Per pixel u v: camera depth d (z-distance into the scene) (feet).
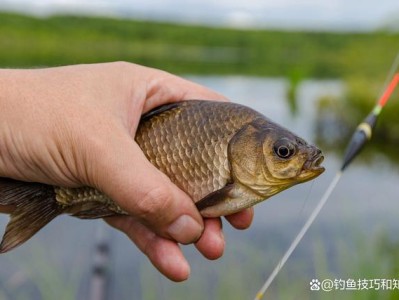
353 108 4.05
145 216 0.66
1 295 1.38
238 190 0.72
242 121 0.73
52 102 0.66
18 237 0.71
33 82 0.67
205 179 0.73
